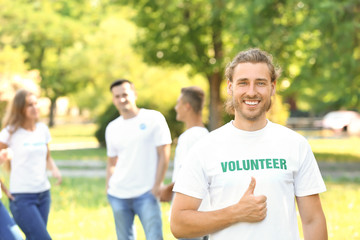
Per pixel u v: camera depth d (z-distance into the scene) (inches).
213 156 121.1
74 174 641.0
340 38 564.4
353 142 1183.6
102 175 633.6
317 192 121.7
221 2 745.0
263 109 120.6
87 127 2215.8
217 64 864.9
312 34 663.8
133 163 223.0
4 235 201.0
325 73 713.0
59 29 1486.2
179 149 208.7
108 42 1288.1
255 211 113.6
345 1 551.8
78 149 1042.7
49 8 1535.4
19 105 230.8
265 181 117.6
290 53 679.1
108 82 1289.4
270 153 120.0
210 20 811.4
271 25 617.3
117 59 1270.9
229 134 122.2
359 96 798.5
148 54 920.3
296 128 1759.4
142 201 220.7
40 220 227.8
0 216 202.8
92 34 1445.6
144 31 928.3
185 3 861.8
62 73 1590.8
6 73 1190.9
